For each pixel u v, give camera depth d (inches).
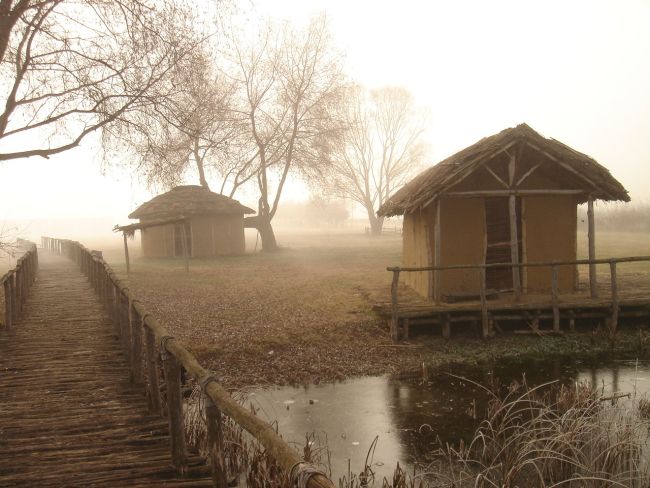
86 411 275.6
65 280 917.2
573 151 548.7
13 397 299.7
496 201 584.1
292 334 516.1
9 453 221.5
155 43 517.3
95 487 184.5
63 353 398.0
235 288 781.3
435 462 269.6
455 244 577.9
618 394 338.0
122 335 387.5
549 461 238.2
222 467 153.2
